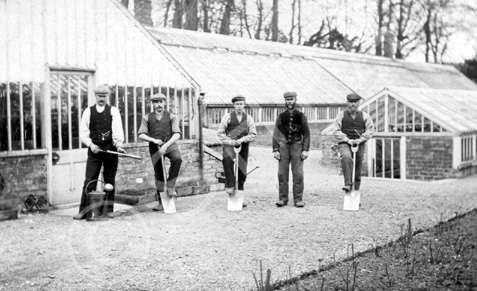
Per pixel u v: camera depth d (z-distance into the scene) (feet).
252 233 14.33
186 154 26.94
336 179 27.73
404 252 12.19
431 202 14.33
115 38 24.38
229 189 19.02
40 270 10.45
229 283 9.75
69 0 22.25
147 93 25.82
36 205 19.74
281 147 20.70
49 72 21.26
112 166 19.33
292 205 20.01
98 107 19.40
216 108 42.22
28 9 20.44
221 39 53.98
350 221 15.87
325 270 11.10
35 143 20.43
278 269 10.87
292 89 46.24
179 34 51.57
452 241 12.42
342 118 20.06
